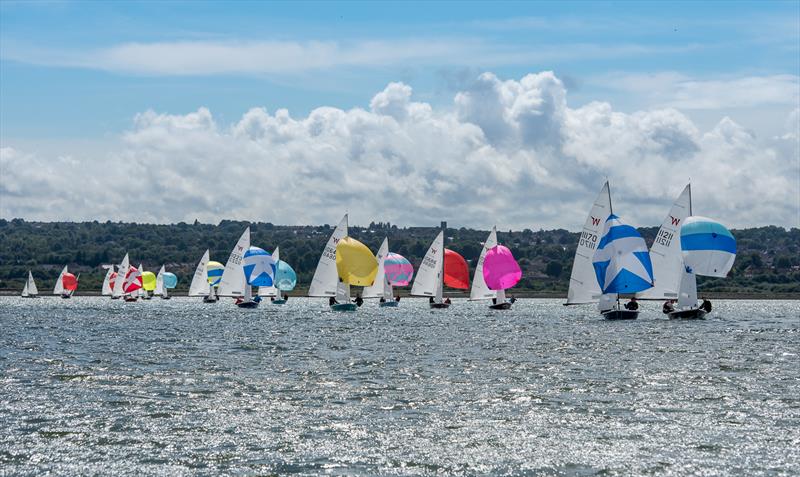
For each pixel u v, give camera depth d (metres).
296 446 42.38
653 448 41.97
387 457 40.44
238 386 61.31
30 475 37.66
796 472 37.94
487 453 41.09
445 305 194.00
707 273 134.50
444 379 65.25
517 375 67.62
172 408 52.00
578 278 140.75
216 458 40.16
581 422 47.91
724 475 37.59
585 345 95.38
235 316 172.25
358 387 60.81
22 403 53.78
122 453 41.06
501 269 187.62
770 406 52.62
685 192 135.75
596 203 140.25
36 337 112.56
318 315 173.62
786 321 153.62
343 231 179.00
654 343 97.75
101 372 69.75
